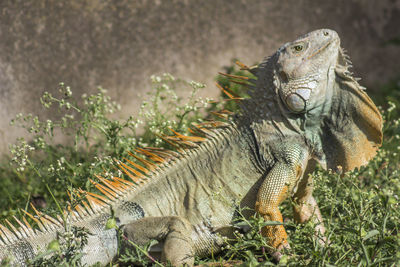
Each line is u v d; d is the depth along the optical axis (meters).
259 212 4.59
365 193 4.29
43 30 9.30
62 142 8.80
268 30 13.23
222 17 12.52
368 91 13.16
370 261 3.77
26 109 9.02
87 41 10.08
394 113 6.80
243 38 12.80
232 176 4.80
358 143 4.73
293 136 4.73
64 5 9.58
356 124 4.70
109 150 6.43
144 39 11.16
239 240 4.31
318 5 14.09
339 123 4.73
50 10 9.38
